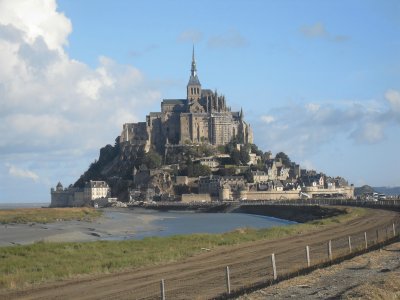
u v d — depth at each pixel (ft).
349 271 143.43
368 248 194.70
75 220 601.62
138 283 145.69
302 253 196.75
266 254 200.13
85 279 156.46
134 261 189.06
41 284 150.71
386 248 188.65
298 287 124.88
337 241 236.63
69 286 145.38
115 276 159.84
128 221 636.07
